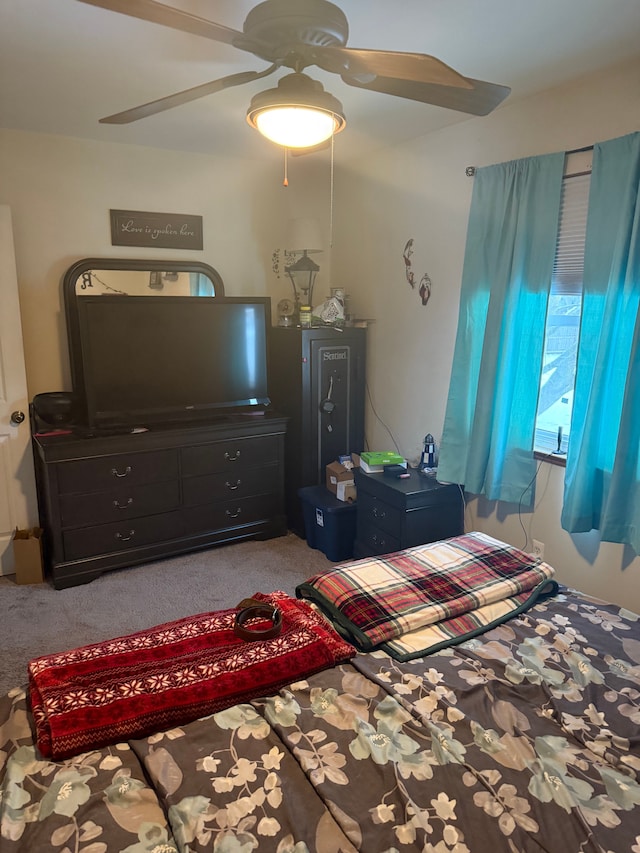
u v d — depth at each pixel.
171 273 3.70
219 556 3.55
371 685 1.53
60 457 3.01
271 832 1.11
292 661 1.59
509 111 2.78
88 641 2.66
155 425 3.40
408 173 3.44
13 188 3.24
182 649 1.65
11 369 3.19
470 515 3.24
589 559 2.64
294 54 1.48
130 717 1.37
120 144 3.46
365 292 3.94
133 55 2.16
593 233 2.38
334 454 3.89
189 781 1.22
